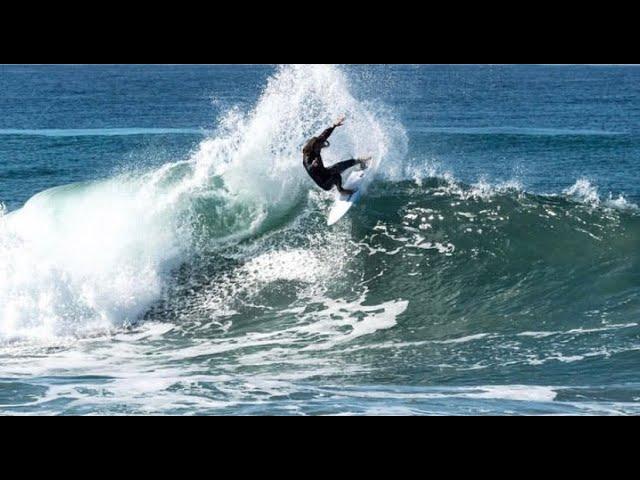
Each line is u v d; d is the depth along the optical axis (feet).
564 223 184.44
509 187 198.80
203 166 197.16
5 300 165.07
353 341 150.20
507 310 159.84
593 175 317.63
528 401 115.65
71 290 167.12
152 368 138.92
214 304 168.55
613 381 124.88
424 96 609.01
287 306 166.20
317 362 139.95
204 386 125.18
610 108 523.29
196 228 183.52
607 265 171.63
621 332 147.33
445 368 134.31
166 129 431.84
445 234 182.60
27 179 312.71
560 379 126.62
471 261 175.42
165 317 165.89
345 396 119.03
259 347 149.18
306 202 191.72
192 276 176.04
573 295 163.32
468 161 341.82
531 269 172.55
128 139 400.06
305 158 173.17
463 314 159.63
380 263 175.94
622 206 192.03
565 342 144.56
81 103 575.79
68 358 147.13
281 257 178.91
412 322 157.28
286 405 114.32
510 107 533.14
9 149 375.66
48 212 192.03
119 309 165.78
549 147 370.94
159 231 181.37
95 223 185.68
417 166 208.54
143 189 191.72
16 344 156.35
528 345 144.25
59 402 116.47
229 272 176.55
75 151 370.32
